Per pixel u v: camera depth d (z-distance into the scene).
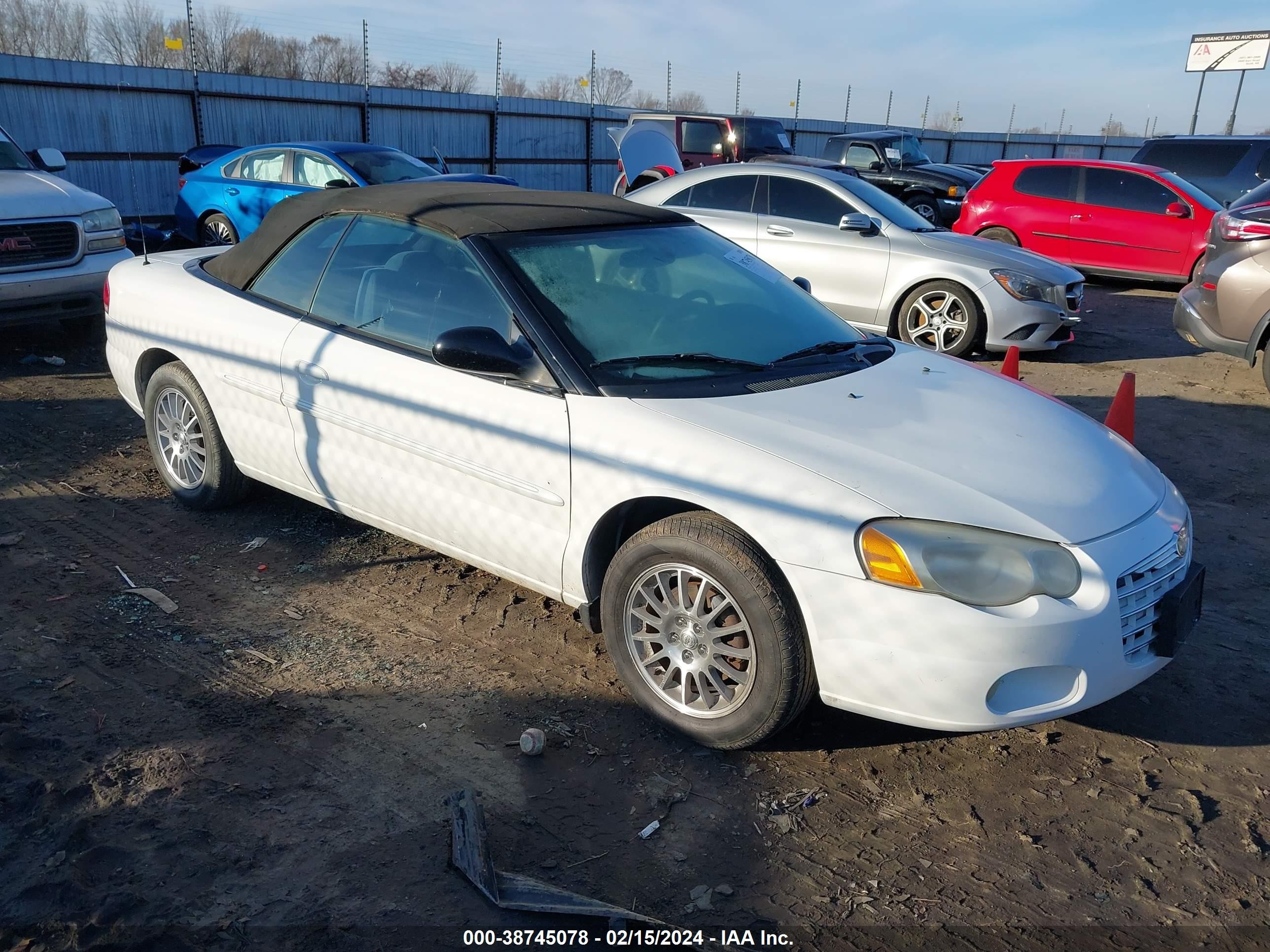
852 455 3.04
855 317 9.06
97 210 7.66
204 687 3.42
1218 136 15.20
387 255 3.95
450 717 3.32
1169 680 3.75
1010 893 2.63
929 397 3.56
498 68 20.78
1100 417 7.35
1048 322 8.54
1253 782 3.14
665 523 3.14
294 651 3.69
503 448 3.46
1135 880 2.69
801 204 9.23
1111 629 2.87
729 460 3.02
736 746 3.12
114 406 6.72
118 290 5.04
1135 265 13.12
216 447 4.63
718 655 3.10
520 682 3.55
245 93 16.80
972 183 18.12
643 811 2.91
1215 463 6.38
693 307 3.83
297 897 2.49
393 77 26.25
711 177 9.65
